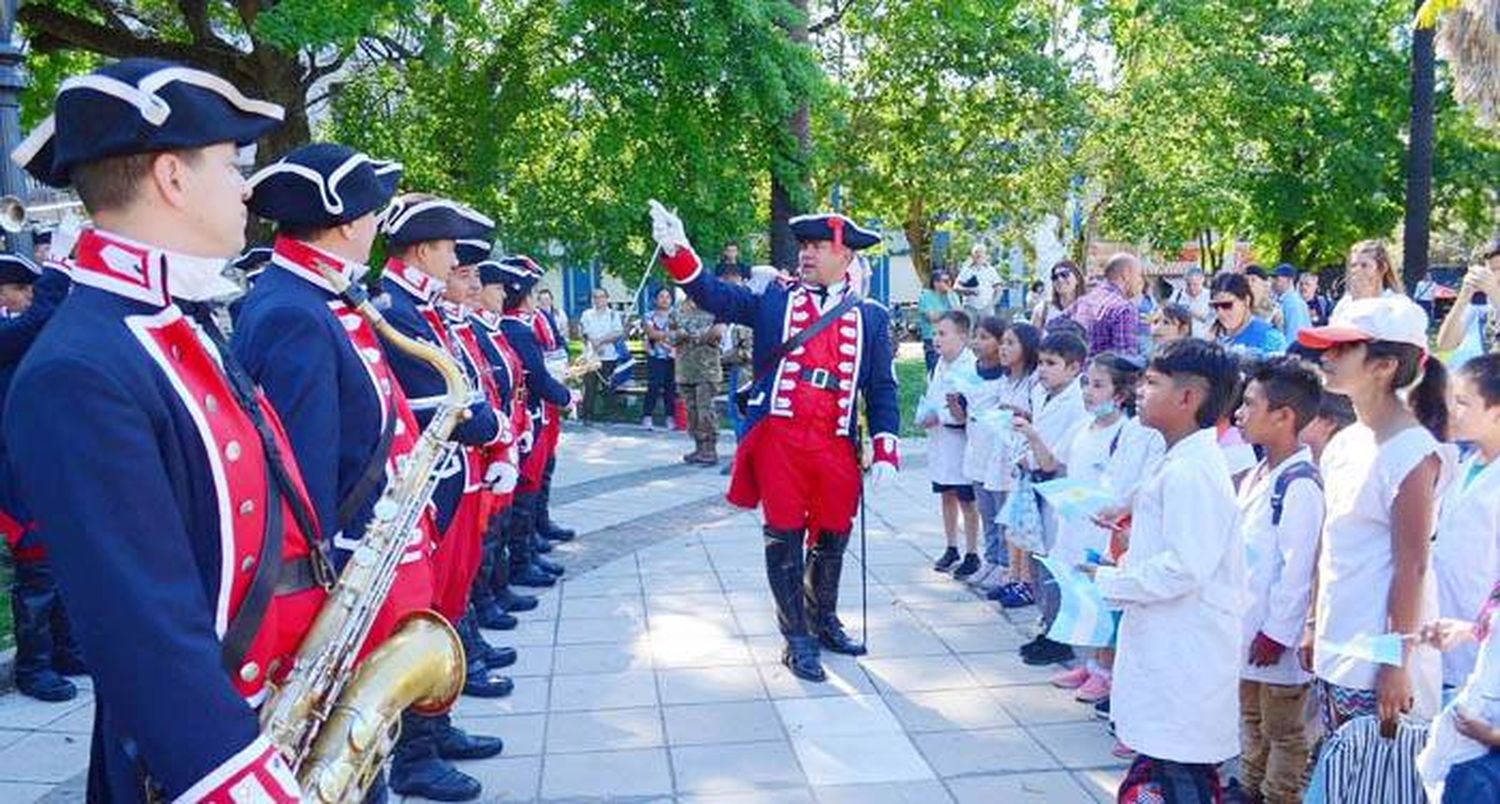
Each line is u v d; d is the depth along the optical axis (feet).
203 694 5.47
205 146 6.09
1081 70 68.74
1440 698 10.36
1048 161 62.95
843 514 17.61
